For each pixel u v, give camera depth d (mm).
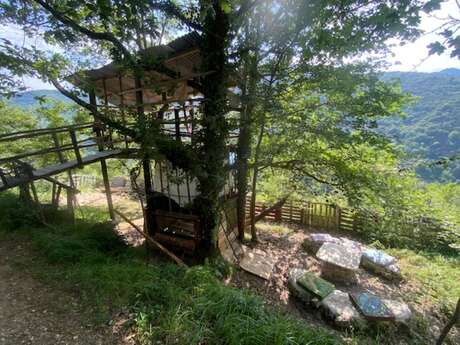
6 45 4102
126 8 3541
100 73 6402
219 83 5180
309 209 9594
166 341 2512
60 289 3314
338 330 4129
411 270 6406
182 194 6500
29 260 4055
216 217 5832
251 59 5699
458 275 6184
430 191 7629
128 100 9055
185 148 5230
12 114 10383
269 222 9992
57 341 2457
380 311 4180
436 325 4605
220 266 5508
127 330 2664
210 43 4969
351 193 6160
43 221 5676
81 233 5430
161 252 6184
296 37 5074
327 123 5719
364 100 5195
